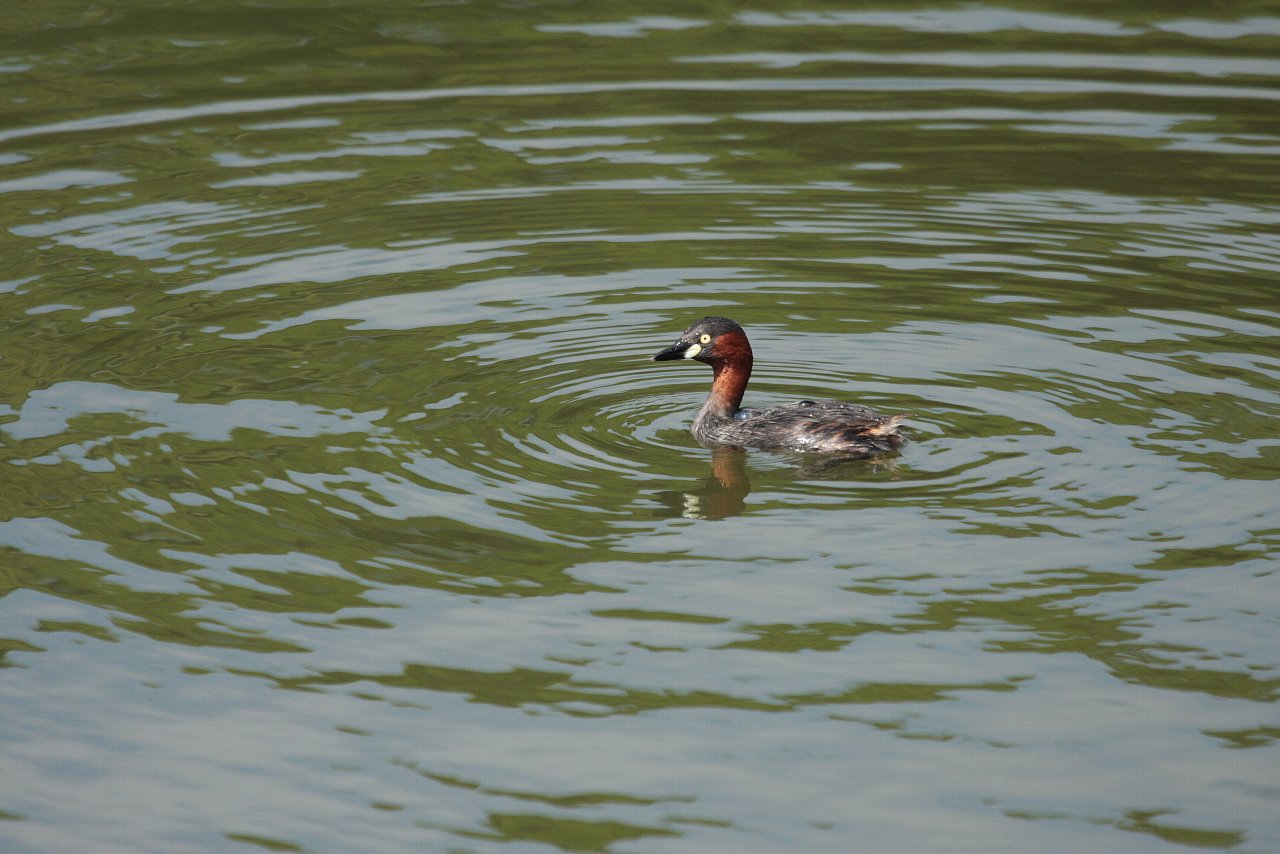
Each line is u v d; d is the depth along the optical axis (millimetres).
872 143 23266
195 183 21672
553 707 10414
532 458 13984
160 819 9453
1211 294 17781
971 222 20391
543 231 20234
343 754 10016
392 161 22594
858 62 26641
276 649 11070
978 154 22844
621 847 9148
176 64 26359
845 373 15914
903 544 12297
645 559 12156
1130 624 11148
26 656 11000
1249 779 9609
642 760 9906
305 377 15797
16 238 19578
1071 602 11430
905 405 15008
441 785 9711
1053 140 23266
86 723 10344
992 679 10602
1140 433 14125
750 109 24609
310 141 23250
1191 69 25922
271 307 17719
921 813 9383
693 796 9570
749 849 9102
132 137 23203
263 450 14031
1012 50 27094
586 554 12242
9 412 14758
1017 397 15102
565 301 18016
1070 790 9555
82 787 9750
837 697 10453
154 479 13453
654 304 17922
